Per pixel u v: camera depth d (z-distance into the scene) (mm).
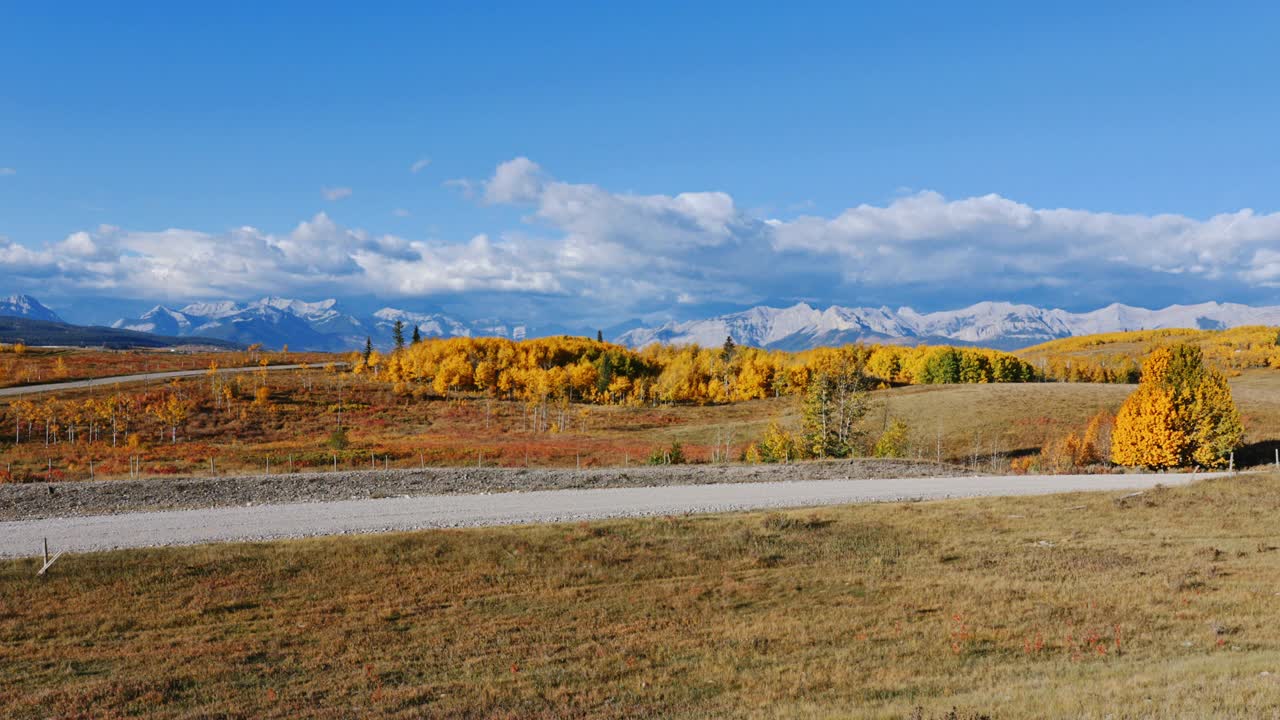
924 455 83625
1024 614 19125
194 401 111375
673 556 26000
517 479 42031
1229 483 35438
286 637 19406
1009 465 74688
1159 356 67750
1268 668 12898
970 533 28719
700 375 161500
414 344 183375
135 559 24672
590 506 33969
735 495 37375
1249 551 24453
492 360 166250
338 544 26438
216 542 26953
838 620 19625
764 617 20266
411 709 14734
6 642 19109
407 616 20969
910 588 22125
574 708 14523
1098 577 22078
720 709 13984
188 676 16891
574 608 21344
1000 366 164125
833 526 29891
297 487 38500
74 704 15461
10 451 78938
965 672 15266
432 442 87562
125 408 104438
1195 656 14945
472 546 26625
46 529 29047
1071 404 98500
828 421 75188
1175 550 24906
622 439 99938
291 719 14531
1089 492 36281
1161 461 62500
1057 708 11375
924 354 168125
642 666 16938
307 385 133000
